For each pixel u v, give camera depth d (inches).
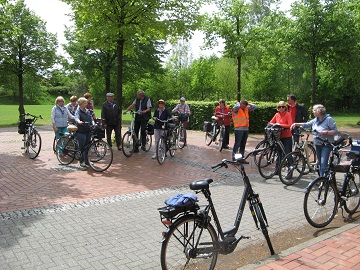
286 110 318.3
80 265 146.2
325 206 200.1
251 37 677.3
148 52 1001.5
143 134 439.8
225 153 447.5
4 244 166.1
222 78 1569.9
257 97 1551.4
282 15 700.0
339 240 168.4
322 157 250.8
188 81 1657.2
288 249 158.9
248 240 175.5
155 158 399.2
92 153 332.5
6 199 240.2
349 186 211.2
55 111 410.3
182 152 453.1
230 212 215.5
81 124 343.6
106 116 443.2
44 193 255.4
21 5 863.7
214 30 669.9
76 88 2317.9
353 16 670.5
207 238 135.7
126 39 467.5
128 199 242.1
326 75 938.1
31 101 2881.4
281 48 682.2
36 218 202.2
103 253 157.8
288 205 231.9
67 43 996.6
